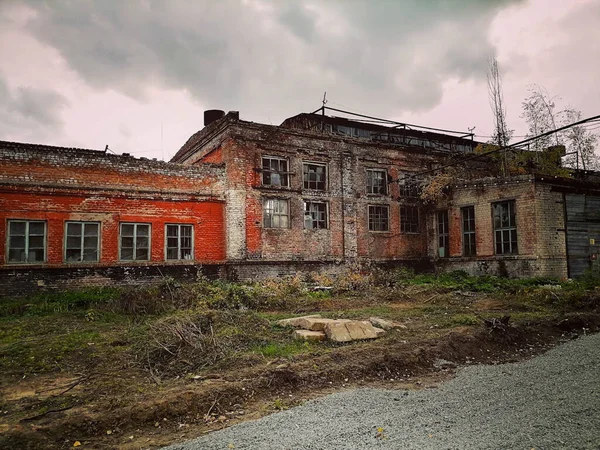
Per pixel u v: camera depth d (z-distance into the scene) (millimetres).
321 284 16859
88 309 11625
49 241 14281
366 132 25078
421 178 22484
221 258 17484
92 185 15109
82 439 4871
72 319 10609
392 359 7445
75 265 14312
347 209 20328
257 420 5281
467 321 9992
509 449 4324
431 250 22172
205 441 4707
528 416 5168
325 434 4812
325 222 19891
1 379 6535
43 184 14188
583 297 12281
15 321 10289
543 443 4414
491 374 7082
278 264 18172
